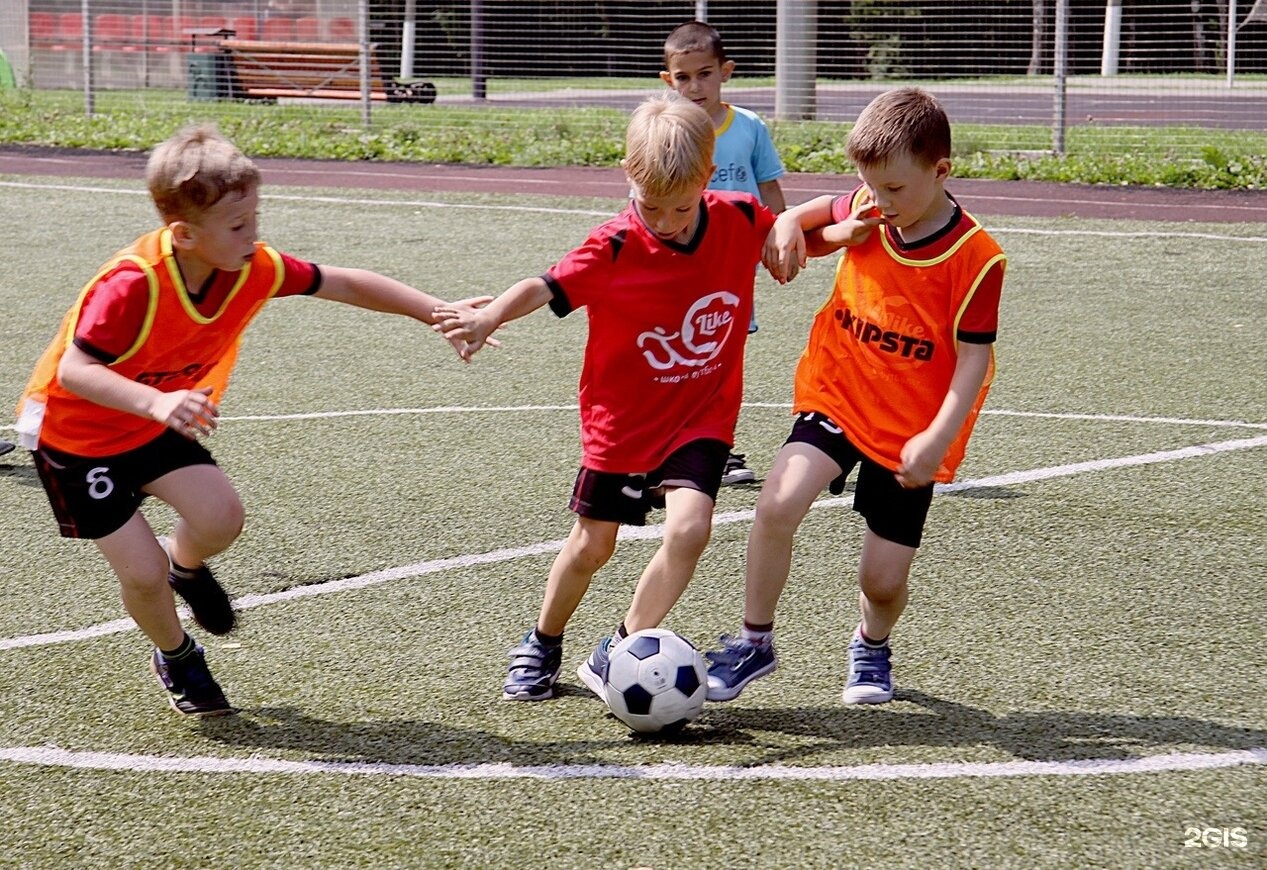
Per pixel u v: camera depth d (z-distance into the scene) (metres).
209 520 4.41
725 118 7.72
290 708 4.70
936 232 4.39
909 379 4.46
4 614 5.50
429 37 31.12
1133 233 14.81
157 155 4.07
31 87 30.83
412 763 4.30
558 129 23.66
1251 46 29.28
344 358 9.88
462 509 6.81
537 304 4.45
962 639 5.25
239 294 4.35
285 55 28.66
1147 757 4.30
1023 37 27.31
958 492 7.04
